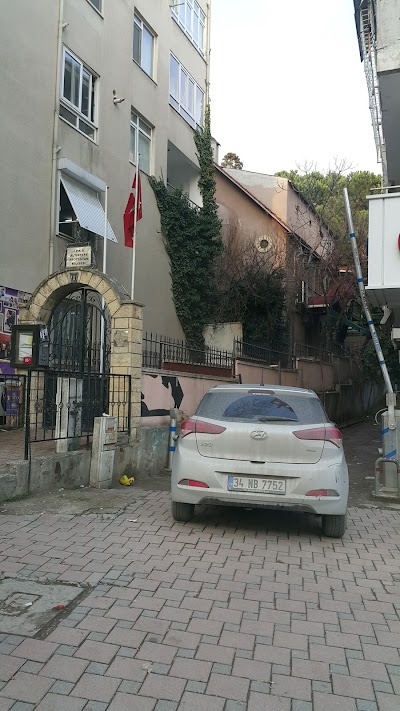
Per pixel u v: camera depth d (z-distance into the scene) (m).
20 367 7.45
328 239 24.42
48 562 4.48
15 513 5.80
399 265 8.17
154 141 17.11
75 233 12.67
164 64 17.80
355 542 5.44
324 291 22.95
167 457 9.65
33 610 3.62
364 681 2.99
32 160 11.45
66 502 6.34
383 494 7.58
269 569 4.59
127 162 15.35
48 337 7.64
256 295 20.17
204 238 19.28
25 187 11.22
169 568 4.49
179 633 3.41
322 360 22.25
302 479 5.13
